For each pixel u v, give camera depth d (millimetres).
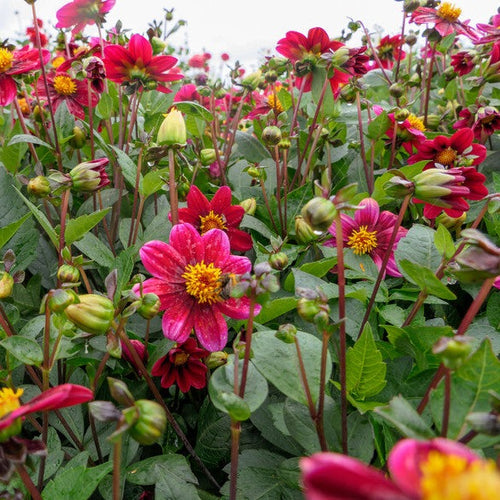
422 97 863
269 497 355
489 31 669
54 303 301
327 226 288
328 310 288
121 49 551
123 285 373
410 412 243
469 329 453
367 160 676
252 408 299
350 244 503
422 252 460
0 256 505
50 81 699
